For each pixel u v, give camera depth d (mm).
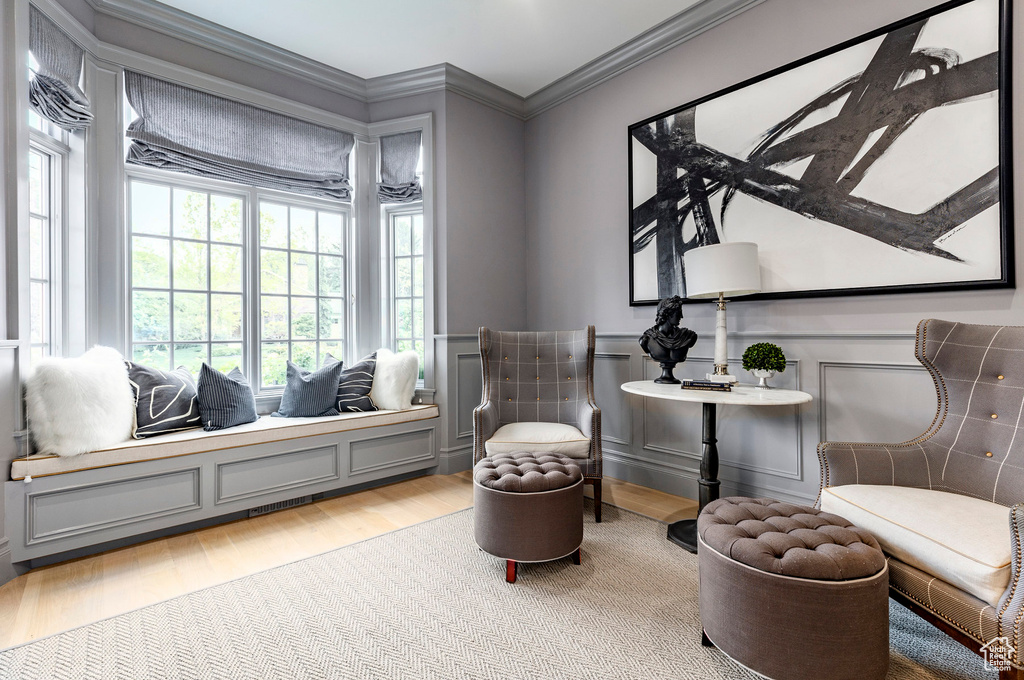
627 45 3059
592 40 3033
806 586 1206
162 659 1473
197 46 2879
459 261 3480
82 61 2475
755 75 2539
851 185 2203
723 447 2723
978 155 1885
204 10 2715
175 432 2521
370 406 3227
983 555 1186
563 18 2809
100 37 2574
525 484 1903
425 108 3467
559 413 2906
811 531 1383
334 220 3529
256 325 3150
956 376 1698
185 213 2922
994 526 1280
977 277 1896
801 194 2359
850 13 2213
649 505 2766
